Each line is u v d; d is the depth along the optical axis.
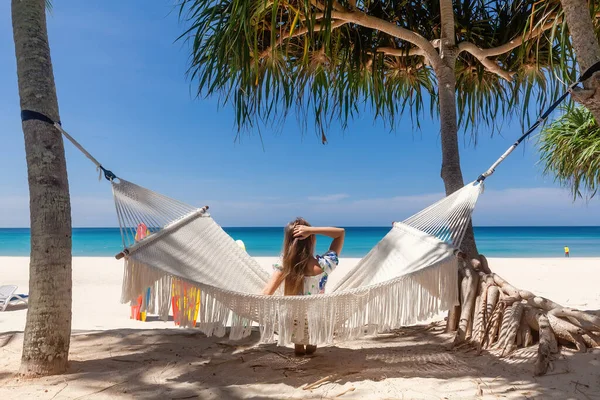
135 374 2.57
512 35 4.27
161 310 2.39
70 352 3.05
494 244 36.22
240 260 2.95
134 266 2.37
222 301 2.41
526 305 2.88
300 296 2.43
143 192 2.74
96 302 6.38
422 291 2.51
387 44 4.53
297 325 2.46
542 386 2.23
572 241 40.59
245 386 2.37
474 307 3.13
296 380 2.47
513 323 2.82
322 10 3.66
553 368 2.42
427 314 2.50
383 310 2.46
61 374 2.55
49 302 2.52
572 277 8.83
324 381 2.44
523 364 2.55
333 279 8.73
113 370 2.65
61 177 2.58
